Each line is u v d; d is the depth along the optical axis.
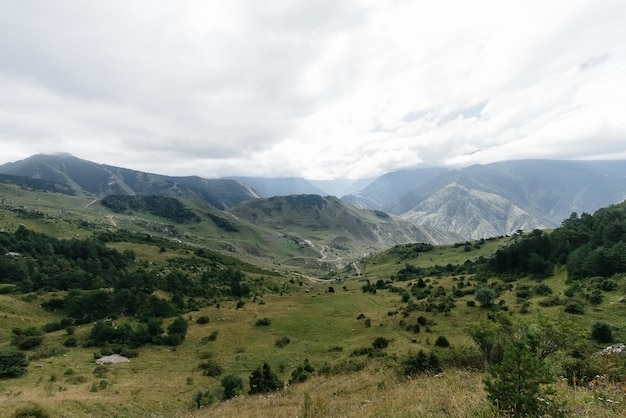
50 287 139.62
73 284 145.50
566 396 12.96
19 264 152.00
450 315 83.75
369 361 54.09
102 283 150.12
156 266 191.88
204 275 182.75
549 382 10.00
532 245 123.19
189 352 82.56
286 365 69.62
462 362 33.34
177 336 89.62
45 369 66.88
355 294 144.88
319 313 111.94
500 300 88.38
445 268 182.12
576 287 83.56
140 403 48.59
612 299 69.88
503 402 10.50
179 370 70.44
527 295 89.88
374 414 16.81
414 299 114.69
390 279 195.62
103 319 103.81
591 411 11.06
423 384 25.36
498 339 28.34
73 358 76.12
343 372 49.91
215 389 57.66
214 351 82.00
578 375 20.22
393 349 65.75
